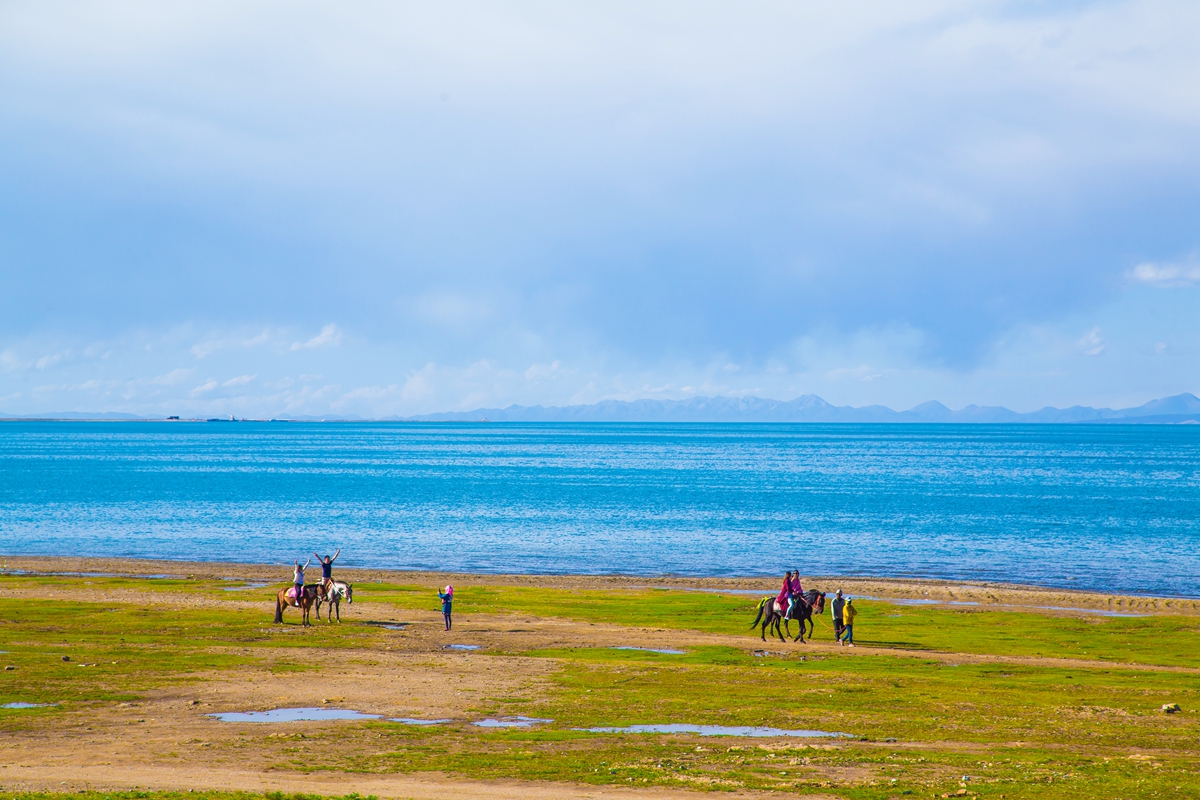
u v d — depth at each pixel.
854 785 19.45
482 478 162.62
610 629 43.50
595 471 184.50
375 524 95.81
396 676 31.50
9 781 19.25
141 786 18.91
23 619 43.50
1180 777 20.05
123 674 30.88
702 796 18.77
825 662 35.59
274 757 21.61
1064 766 20.98
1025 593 57.34
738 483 153.12
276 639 39.25
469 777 20.06
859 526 95.69
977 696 29.05
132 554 75.94
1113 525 96.06
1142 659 37.62
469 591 56.28
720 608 50.78
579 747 22.77
